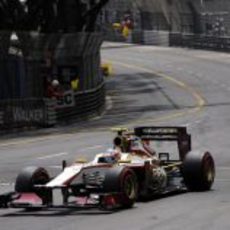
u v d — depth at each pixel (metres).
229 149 59.38
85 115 99.69
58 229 25.31
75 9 117.19
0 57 85.31
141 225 25.45
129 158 30.86
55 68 97.56
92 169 29.47
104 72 130.62
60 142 70.06
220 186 37.38
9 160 55.78
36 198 29.12
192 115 96.12
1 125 81.56
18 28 109.44
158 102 121.38
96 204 28.31
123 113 106.81
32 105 87.06
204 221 26.12
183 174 34.31
